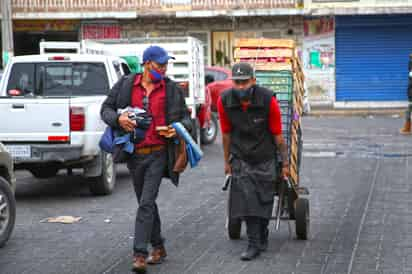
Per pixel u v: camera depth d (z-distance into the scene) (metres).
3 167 10.51
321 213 12.32
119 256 9.67
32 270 9.03
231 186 9.30
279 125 9.13
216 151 22.27
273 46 10.23
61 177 17.38
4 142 13.48
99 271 8.94
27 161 13.46
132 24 40.56
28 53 40.88
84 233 11.12
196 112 22.03
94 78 15.45
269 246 10.03
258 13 39.25
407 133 26.48
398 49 40.00
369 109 38.88
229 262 9.23
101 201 13.96
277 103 9.12
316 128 29.22
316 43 40.31
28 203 13.88
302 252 9.70
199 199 13.97
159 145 8.78
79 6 39.56
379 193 14.23
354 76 40.34
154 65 8.74
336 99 40.53
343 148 21.97
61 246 10.30
